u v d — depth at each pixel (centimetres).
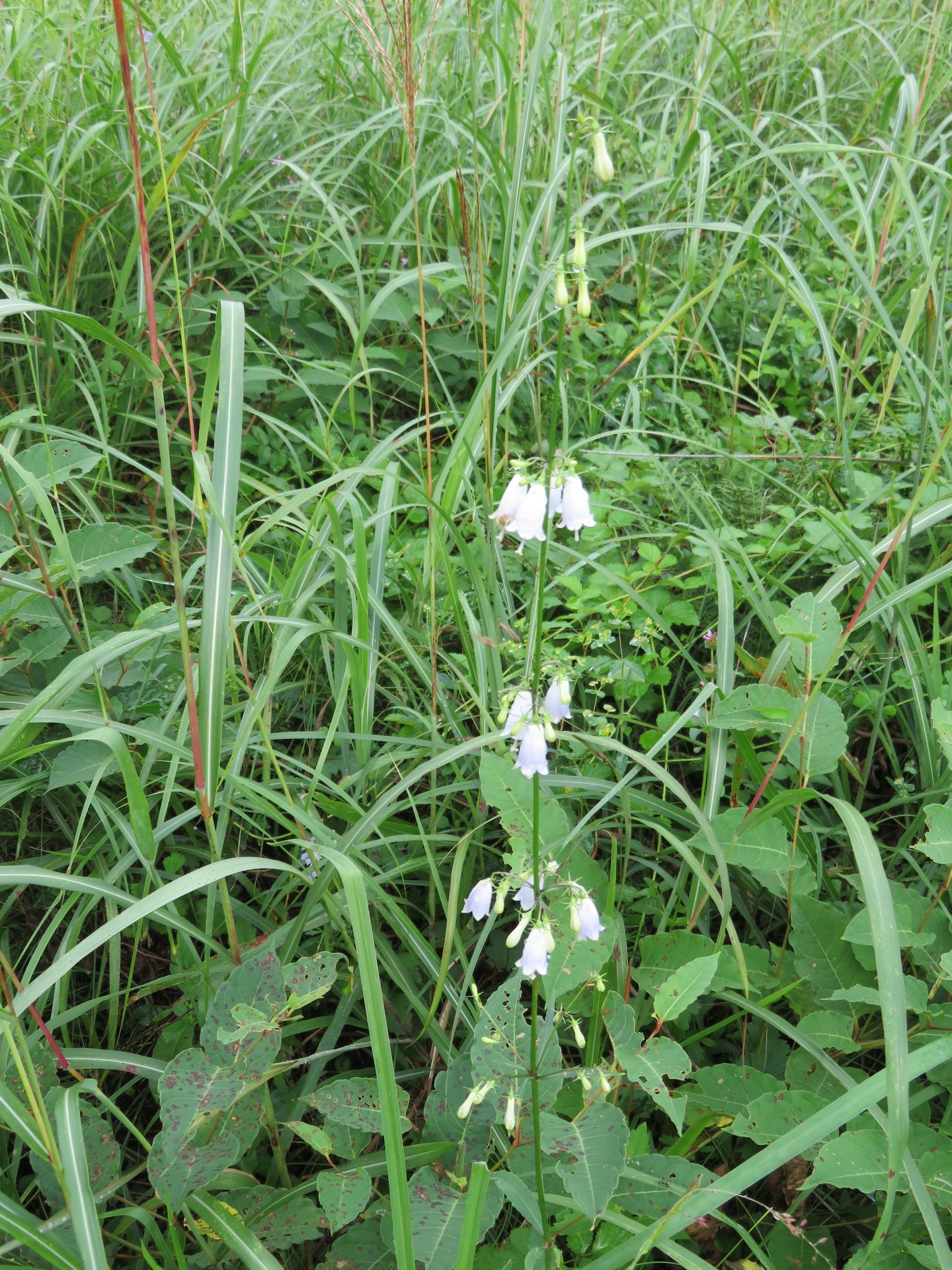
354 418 88
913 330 81
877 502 86
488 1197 42
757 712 54
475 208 96
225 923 59
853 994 47
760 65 147
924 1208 39
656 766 51
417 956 59
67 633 61
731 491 87
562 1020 49
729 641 61
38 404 71
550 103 92
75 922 53
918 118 94
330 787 58
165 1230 48
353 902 38
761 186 121
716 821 55
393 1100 34
